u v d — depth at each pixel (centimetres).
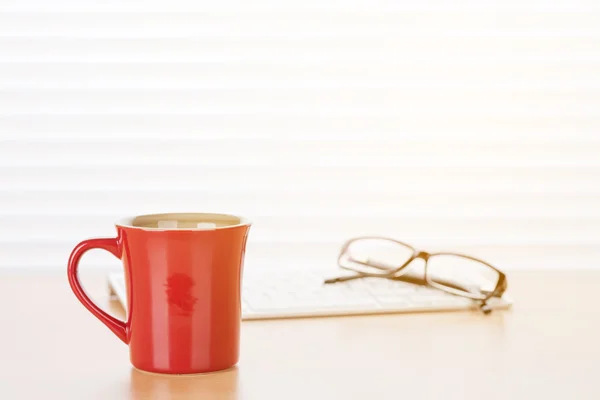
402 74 193
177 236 100
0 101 189
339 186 194
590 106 196
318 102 192
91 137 191
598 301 129
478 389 100
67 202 192
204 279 101
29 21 188
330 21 191
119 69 189
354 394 98
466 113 194
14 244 193
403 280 132
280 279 134
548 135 196
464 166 195
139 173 192
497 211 197
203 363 102
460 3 193
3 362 105
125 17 189
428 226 196
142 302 101
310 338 113
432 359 107
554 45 195
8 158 190
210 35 190
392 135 194
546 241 198
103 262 194
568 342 112
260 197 194
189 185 193
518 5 194
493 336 114
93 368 104
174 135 191
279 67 191
